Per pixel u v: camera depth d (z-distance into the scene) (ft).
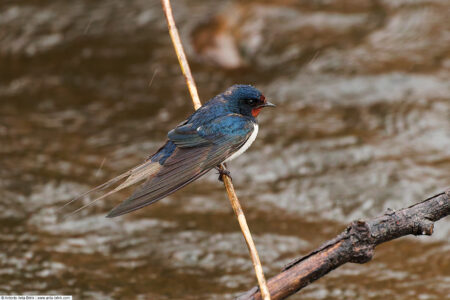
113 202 40.83
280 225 38.86
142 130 47.80
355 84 51.67
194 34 58.49
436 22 58.85
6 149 45.42
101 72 54.85
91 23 60.95
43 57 56.75
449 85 50.88
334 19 59.93
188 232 38.40
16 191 41.19
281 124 47.83
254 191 41.83
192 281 34.81
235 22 58.85
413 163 43.42
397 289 34.45
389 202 40.22
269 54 55.83
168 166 26.17
